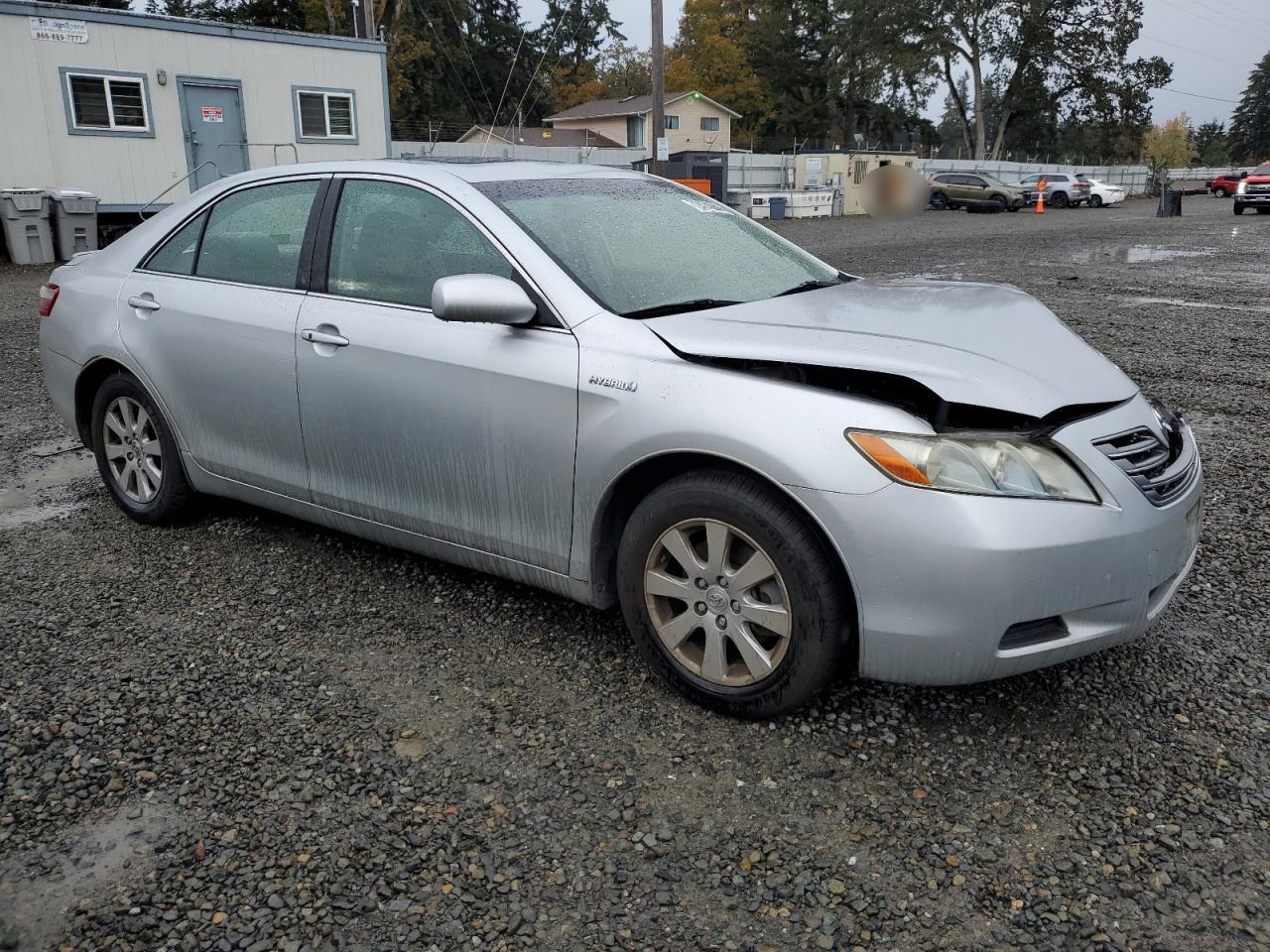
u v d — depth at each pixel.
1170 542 2.69
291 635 3.42
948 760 2.67
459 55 54.91
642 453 2.81
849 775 2.61
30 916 2.15
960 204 37.91
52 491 5.02
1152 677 3.07
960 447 2.49
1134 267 15.41
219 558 4.10
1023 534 2.44
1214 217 32.16
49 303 4.63
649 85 71.94
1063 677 3.07
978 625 2.47
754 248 3.78
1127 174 55.91
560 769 2.65
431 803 2.52
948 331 2.88
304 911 2.16
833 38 64.06
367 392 3.43
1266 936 2.06
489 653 3.29
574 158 30.73
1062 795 2.52
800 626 2.64
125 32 17.86
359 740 2.79
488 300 2.93
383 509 3.55
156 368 4.15
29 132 17.16
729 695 2.82
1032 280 13.64
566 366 2.96
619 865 2.30
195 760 2.70
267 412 3.79
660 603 2.96
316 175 3.79
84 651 3.31
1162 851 2.32
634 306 3.07
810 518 2.61
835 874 2.26
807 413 2.59
